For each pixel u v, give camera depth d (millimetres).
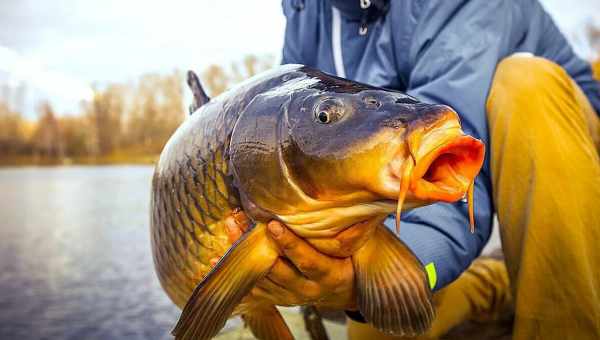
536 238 515
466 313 731
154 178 495
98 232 2469
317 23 711
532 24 688
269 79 403
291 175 355
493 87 572
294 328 845
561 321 512
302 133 347
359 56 678
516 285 542
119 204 3432
